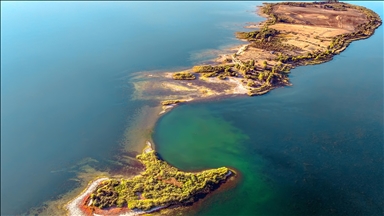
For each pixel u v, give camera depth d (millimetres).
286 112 89000
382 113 88188
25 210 60625
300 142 77125
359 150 74000
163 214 58594
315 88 101375
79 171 69812
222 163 71375
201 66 115562
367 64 118312
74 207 60344
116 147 77125
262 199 61938
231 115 88125
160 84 105625
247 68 108188
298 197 62250
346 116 86938
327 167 69312
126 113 90938
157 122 86062
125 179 66438
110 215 58094
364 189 63531
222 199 61969
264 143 77250
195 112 89812
